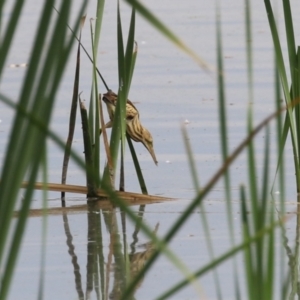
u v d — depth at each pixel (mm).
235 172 11602
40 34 3277
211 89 16109
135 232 9117
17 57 18766
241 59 18297
